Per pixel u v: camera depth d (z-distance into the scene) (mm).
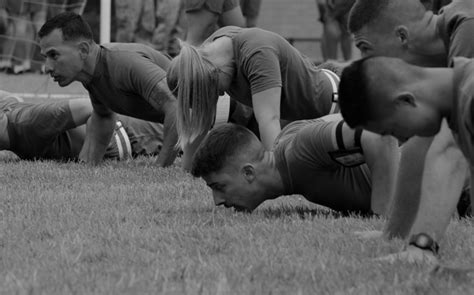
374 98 5953
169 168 11961
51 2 25172
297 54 10695
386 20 8125
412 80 5949
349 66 6098
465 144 6012
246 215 8352
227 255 6820
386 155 8188
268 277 6129
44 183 10578
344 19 25625
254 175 8312
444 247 7031
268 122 9969
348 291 5758
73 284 5941
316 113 11008
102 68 12164
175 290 5781
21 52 25516
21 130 13047
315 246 7105
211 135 8406
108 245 7137
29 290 5730
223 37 10258
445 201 6535
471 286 5934
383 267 6336
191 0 15859
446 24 8094
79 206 8938
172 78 9781
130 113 12586
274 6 38875
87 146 12844
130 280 5984
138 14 24797
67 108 12867
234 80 10266
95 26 28531
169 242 7262
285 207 9094
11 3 24984
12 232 7652
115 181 10836
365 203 8594
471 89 5801
